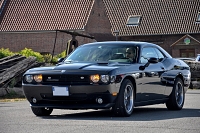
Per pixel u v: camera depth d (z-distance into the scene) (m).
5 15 50.00
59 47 48.69
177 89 11.82
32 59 18.75
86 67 9.64
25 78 9.84
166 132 7.56
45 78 9.63
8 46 49.62
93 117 9.73
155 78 10.80
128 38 55.81
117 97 9.54
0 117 9.78
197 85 24.77
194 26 54.44
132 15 56.31
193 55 54.62
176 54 55.19
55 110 11.47
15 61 19.81
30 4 50.50
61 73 9.48
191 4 55.97
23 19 49.53
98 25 50.81
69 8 49.47
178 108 11.70
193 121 9.05
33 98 9.80
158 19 55.59
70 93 9.38
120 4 57.38
